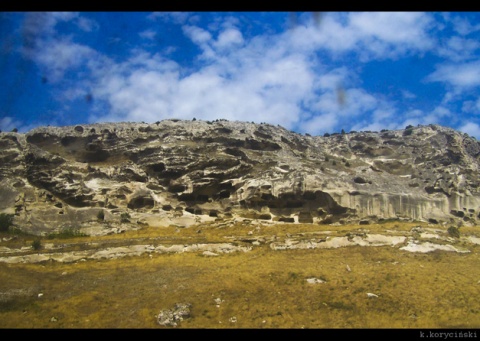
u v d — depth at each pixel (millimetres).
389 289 52844
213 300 49125
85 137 96000
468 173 101375
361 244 68562
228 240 69875
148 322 44812
